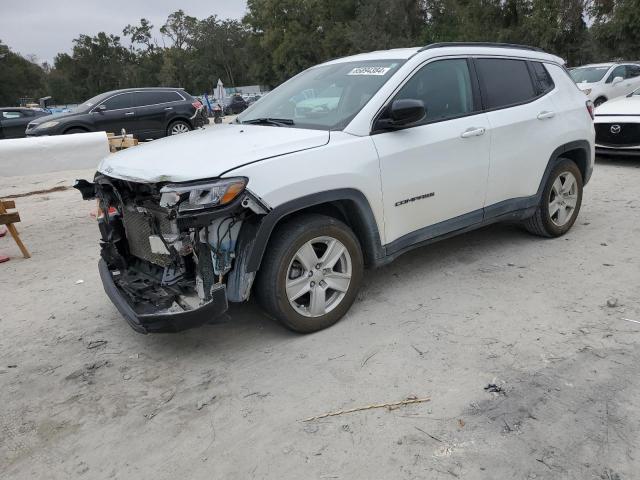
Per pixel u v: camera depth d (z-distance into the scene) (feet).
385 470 8.09
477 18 102.68
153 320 10.51
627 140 28.35
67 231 22.86
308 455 8.52
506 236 18.30
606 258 15.88
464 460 8.17
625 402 9.26
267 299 11.49
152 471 8.46
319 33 191.62
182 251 10.68
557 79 17.33
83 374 11.37
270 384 10.48
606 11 85.30
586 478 7.70
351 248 12.32
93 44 317.22
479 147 14.38
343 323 12.68
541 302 13.20
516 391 9.71
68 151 27.37
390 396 9.83
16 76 294.66
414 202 13.28
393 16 160.97
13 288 16.61
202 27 288.92
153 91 52.19
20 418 10.02
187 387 10.62
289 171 11.02
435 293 14.05
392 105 12.31
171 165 10.91
